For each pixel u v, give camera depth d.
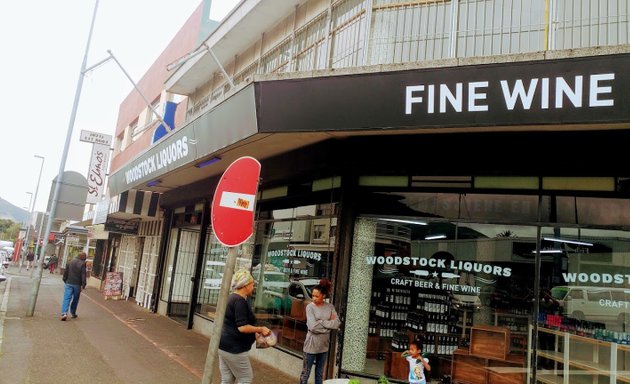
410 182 6.25
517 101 4.61
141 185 11.99
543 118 4.53
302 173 7.14
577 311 5.41
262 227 8.66
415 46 6.19
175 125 14.94
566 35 5.38
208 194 10.43
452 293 6.00
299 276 7.35
